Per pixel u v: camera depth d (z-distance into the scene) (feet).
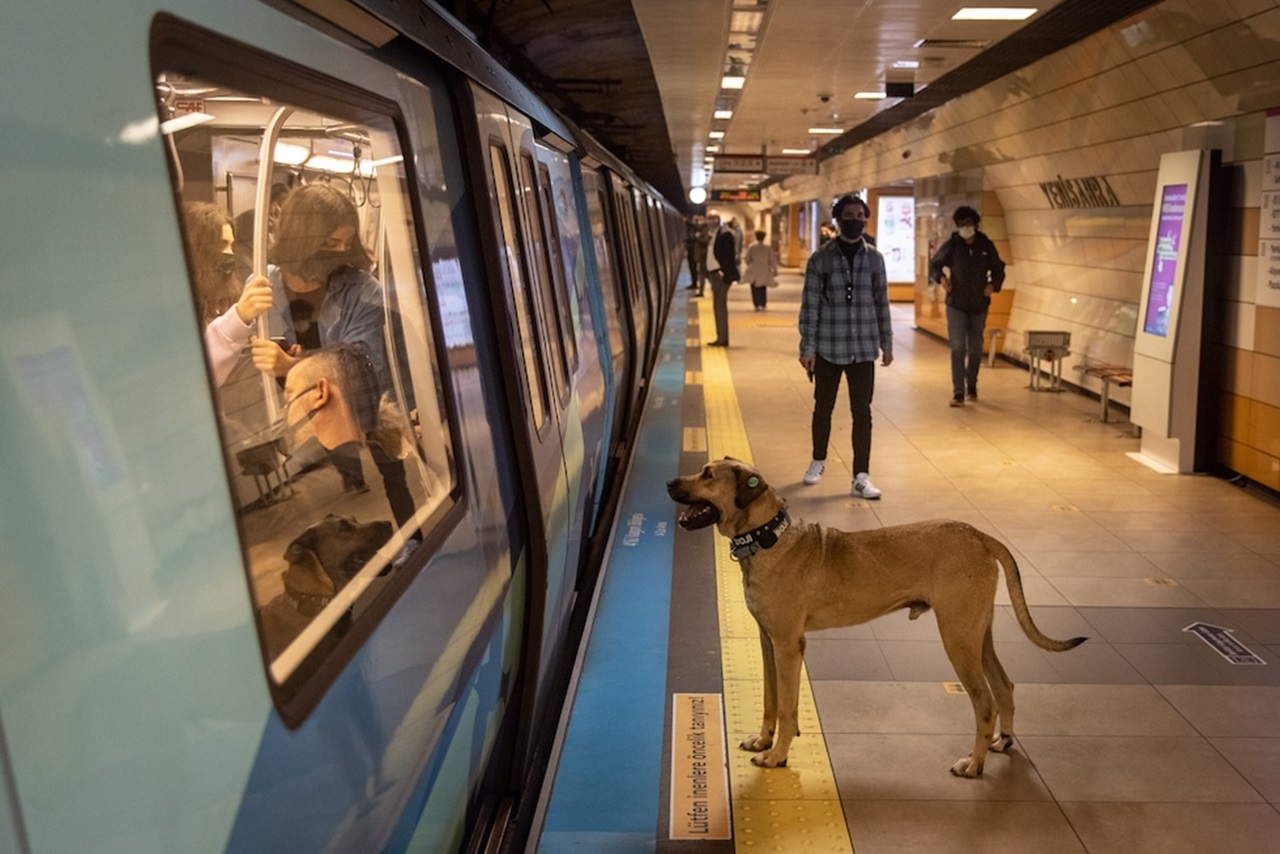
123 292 3.65
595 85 44.57
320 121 6.17
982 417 35.12
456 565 7.54
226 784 3.90
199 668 3.79
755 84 44.52
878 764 12.94
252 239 6.79
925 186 60.29
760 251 76.89
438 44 8.81
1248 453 25.73
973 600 12.32
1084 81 32.86
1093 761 13.02
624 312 28.22
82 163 3.50
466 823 8.61
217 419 4.23
